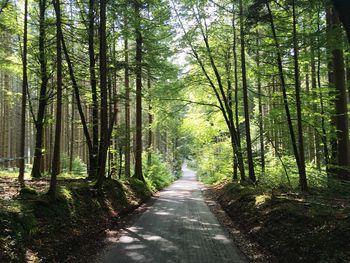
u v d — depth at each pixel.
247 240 9.62
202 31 20.67
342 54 14.68
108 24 18.23
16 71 19.36
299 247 7.32
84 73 17.14
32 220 7.90
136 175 24.17
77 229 9.42
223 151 29.98
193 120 26.89
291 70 16.27
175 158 54.28
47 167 27.08
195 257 7.98
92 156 16.78
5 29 16.88
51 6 18.83
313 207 9.11
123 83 24.80
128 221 12.87
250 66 18.88
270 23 13.85
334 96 14.59
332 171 15.77
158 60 21.22
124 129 19.84
